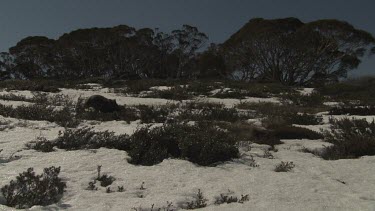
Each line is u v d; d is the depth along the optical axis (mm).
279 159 7898
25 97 19188
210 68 55312
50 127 10586
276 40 48656
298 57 49219
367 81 32000
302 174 6770
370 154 8648
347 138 9625
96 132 8906
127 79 43750
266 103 21078
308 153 8672
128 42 63281
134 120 12828
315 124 13266
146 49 65000
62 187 5359
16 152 7434
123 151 7766
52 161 6875
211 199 5367
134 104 18453
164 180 6141
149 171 6566
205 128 9445
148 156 7340
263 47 49469
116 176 6227
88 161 6930
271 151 8711
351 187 6141
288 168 7098
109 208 4871
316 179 6504
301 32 47719
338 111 17172
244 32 50188
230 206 5027
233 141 8602
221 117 13602
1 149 7453
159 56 67500
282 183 6113
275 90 30188
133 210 4836
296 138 10375
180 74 67750
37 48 68250
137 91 26969
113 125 11484
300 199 5375
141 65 66500
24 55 69125
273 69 49875
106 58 65500
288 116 13820
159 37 67125
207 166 7164
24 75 69812
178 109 16125
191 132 8781
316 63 50500
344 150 8820
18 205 4883
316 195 5559
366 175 6859
